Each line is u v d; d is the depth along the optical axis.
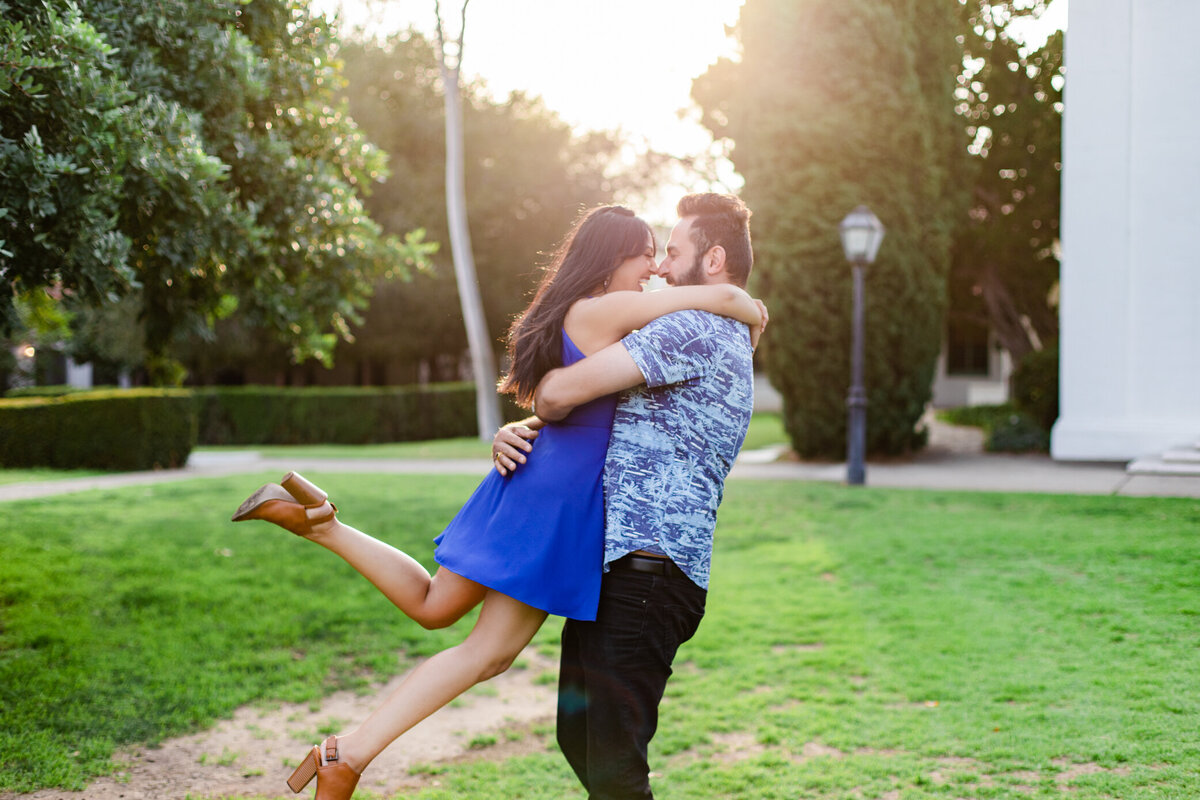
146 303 6.02
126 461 13.67
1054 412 13.98
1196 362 11.16
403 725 2.12
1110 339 11.54
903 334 12.59
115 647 4.65
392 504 9.32
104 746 3.40
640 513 2.08
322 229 5.98
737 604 5.48
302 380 28.98
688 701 3.96
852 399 10.30
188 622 5.11
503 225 26.47
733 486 10.30
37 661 4.30
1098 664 4.02
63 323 7.38
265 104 5.74
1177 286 11.20
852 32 12.34
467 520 2.27
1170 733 3.23
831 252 12.48
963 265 16.67
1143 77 11.20
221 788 3.13
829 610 5.23
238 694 4.06
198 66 4.88
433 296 24.33
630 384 2.07
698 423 2.13
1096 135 11.42
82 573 6.12
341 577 6.29
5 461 13.73
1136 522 7.05
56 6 4.10
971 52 15.75
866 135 12.34
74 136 3.85
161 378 7.87
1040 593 5.24
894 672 4.15
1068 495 8.75
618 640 2.08
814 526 7.82
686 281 2.32
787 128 12.53
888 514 8.20
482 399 19.89
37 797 2.96
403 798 3.06
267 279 6.06
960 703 3.71
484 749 3.60
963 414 19.97
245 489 10.63
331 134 6.30
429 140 25.25
